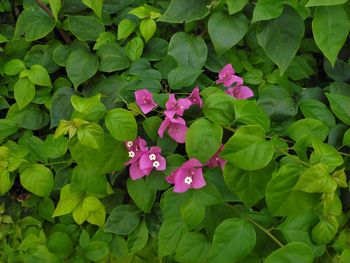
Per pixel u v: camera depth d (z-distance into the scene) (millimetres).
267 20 491
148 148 479
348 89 520
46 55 570
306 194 402
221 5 511
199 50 528
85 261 521
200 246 458
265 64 559
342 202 500
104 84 526
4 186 501
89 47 562
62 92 538
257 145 402
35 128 551
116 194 518
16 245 541
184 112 480
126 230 500
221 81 518
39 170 499
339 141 489
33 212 548
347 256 476
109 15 584
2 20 622
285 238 445
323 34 476
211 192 447
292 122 501
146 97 473
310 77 578
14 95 542
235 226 432
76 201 502
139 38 535
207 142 428
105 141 458
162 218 500
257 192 423
